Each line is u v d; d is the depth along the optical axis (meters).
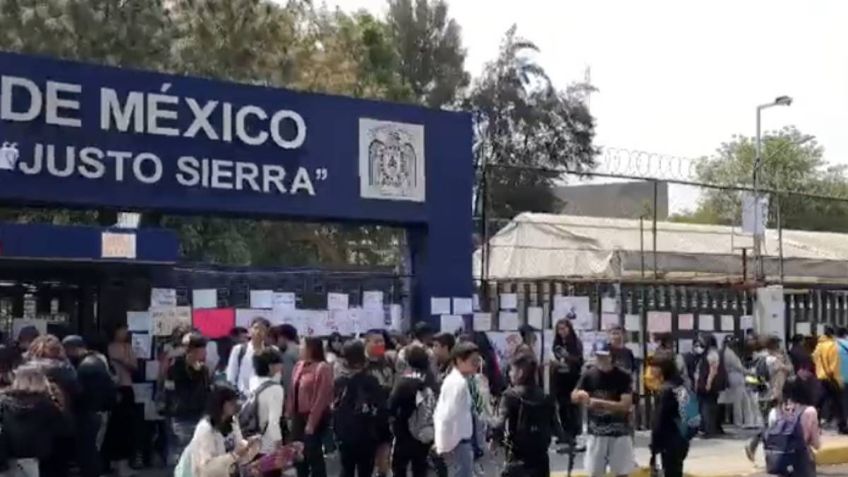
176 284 16.56
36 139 15.95
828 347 21.12
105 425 14.73
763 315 21.88
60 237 14.96
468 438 11.53
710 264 24.89
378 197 18.98
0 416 10.48
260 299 17.12
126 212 18.67
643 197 49.12
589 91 59.94
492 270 26.42
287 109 18.12
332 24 40.88
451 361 12.38
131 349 15.60
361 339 14.54
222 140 17.52
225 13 30.39
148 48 28.48
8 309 15.60
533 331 18.98
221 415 9.32
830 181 58.22
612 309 20.31
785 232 31.55
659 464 15.83
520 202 52.62
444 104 58.78
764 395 20.03
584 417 17.36
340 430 12.32
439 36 60.25
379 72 48.62
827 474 17.28
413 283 19.31
